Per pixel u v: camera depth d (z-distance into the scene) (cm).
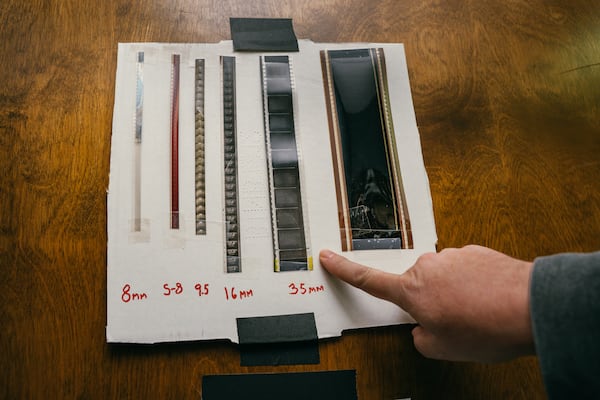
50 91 45
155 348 39
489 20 52
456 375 40
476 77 50
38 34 46
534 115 49
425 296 36
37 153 43
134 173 43
